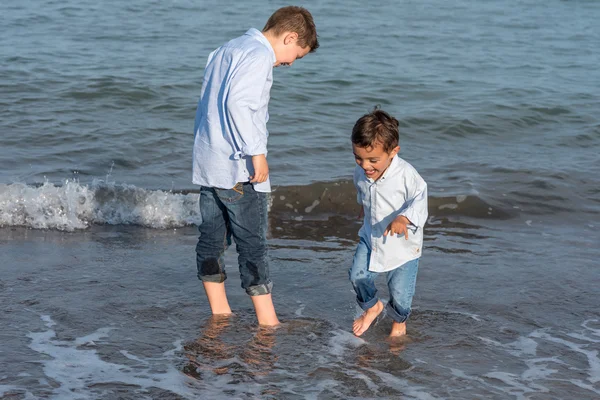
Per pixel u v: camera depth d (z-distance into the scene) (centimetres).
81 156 1402
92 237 1055
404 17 3409
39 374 636
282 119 1752
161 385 626
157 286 869
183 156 1441
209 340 721
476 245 1052
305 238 1090
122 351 690
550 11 3728
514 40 3009
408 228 702
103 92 1891
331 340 732
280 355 693
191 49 2544
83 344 702
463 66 2488
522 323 782
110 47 2512
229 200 710
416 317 793
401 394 622
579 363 690
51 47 2453
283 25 709
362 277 730
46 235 1054
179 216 1142
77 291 841
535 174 1377
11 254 965
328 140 1587
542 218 1186
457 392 628
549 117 1858
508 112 1877
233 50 693
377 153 670
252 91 665
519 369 676
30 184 1224
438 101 1984
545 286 889
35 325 740
